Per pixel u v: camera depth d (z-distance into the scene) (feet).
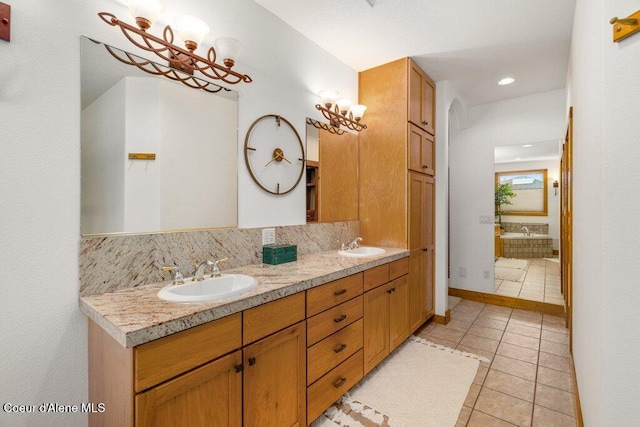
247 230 6.05
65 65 3.84
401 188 8.57
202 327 3.45
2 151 3.40
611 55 3.11
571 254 7.53
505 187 15.97
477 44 7.84
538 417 5.38
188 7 5.13
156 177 4.77
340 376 5.63
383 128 8.95
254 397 4.05
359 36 7.51
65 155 3.84
